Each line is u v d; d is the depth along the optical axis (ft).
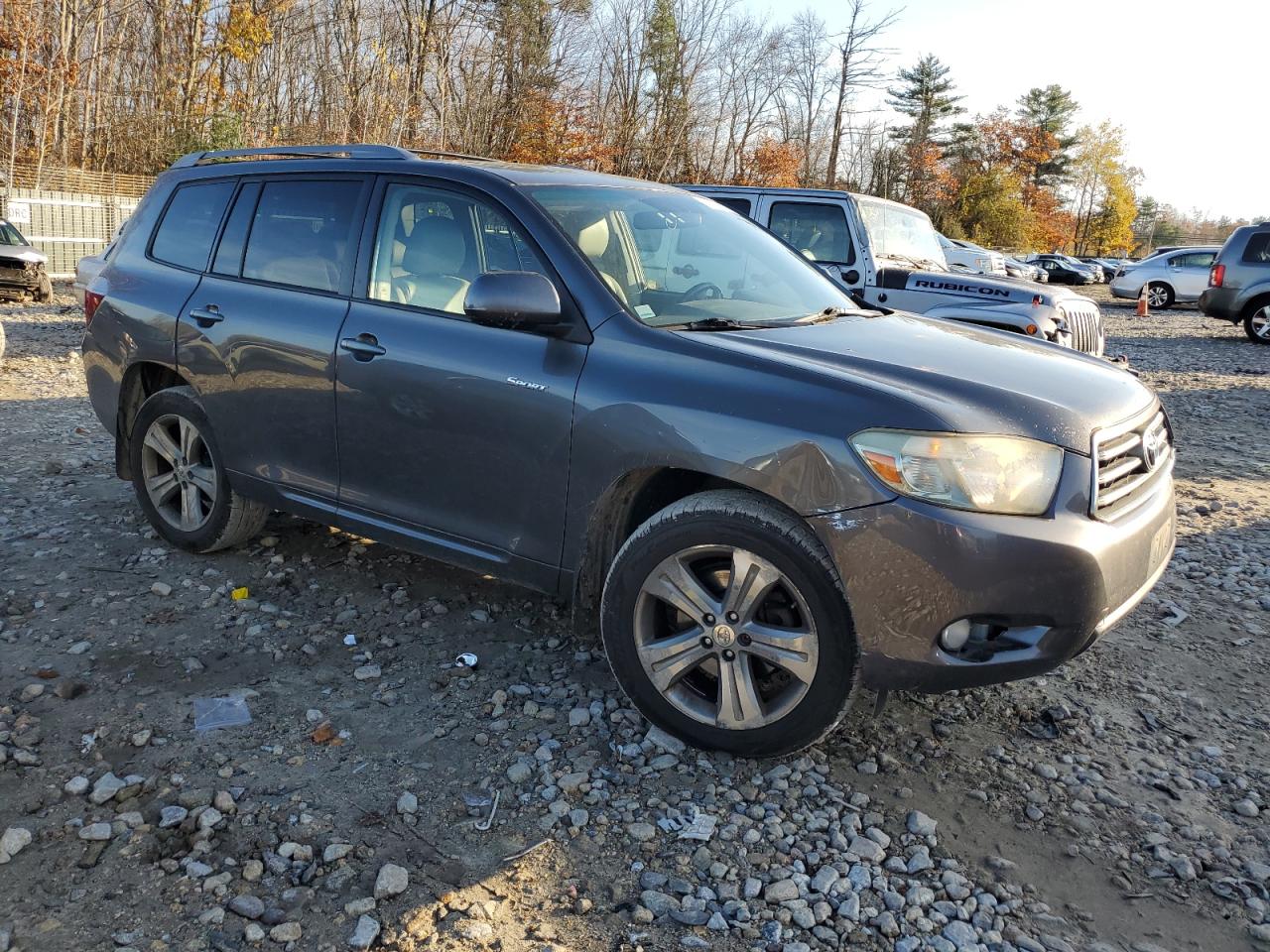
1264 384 40.93
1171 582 16.70
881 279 28.96
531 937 7.90
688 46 126.21
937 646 9.17
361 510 12.94
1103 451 9.66
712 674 10.59
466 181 12.35
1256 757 11.21
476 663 12.35
